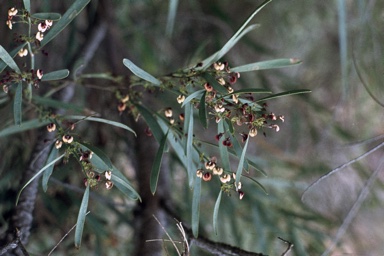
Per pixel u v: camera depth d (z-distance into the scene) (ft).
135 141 4.08
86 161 3.08
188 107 3.14
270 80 5.13
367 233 4.85
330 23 5.10
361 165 4.90
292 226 4.32
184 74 3.22
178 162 4.22
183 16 4.83
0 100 3.53
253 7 5.02
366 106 5.00
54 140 3.28
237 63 4.98
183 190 4.39
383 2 4.67
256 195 4.37
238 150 3.14
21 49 3.14
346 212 4.82
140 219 3.86
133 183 4.29
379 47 4.66
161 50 4.84
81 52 4.27
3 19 3.89
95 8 4.42
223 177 3.09
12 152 4.08
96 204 4.18
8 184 4.00
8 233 3.44
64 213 4.08
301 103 5.01
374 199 4.84
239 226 4.46
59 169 3.92
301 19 5.15
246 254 3.34
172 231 3.96
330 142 4.91
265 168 4.76
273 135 5.04
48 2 4.21
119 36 4.48
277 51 5.18
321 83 5.27
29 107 3.52
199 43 4.85
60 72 3.14
